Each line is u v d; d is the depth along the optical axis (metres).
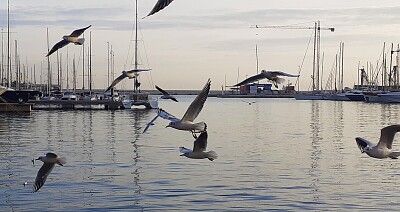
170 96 15.74
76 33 14.55
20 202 22.88
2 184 26.12
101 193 24.61
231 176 28.61
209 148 40.84
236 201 23.25
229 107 127.38
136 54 75.31
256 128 62.00
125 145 42.38
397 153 15.00
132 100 94.31
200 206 22.39
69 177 28.08
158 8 8.00
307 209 22.11
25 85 124.62
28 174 28.67
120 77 16.97
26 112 81.56
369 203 23.16
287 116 88.06
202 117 85.38
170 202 23.05
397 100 132.12
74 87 112.94
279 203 22.98
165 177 28.22
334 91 165.25
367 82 162.38
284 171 30.33
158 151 38.59
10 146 41.28
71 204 22.62
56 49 14.40
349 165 32.50
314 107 122.62
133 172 29.66
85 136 49.47
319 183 26.97
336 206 22.59
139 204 22.69
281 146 42.62
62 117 75.00
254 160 34.31
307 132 56.34
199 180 27.44
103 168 30.97
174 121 13.47
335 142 46.00
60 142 44.38
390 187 26.12
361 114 91.75
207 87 13.55
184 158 34.84
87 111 89.12
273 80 14.38
